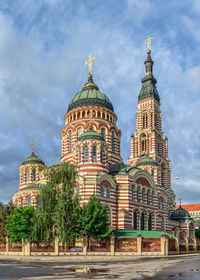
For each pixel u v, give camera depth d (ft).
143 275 102.73
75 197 215.72
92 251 214.28
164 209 329.93
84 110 313.73
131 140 433.07
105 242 223.10
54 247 210.38
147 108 429.79
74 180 222.48
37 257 192.54
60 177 220.02
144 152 418.31
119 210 267.18
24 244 217.77
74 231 213.66
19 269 121.90
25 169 338.13
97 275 102.58
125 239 226.58
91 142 271.49
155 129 419.13
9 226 233.96
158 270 118.62
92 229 213.66
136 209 279.49
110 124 315.99
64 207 206.80
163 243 229.45
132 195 280.10
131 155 427.74
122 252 218.38
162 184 408.46
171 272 111.96
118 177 276.00
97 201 224.33
